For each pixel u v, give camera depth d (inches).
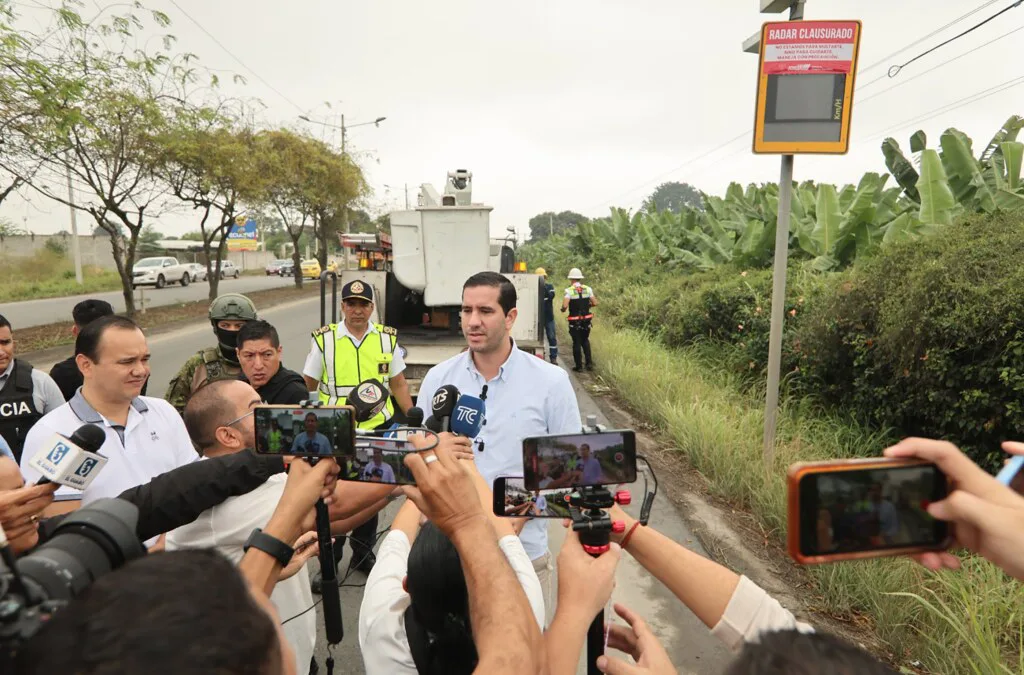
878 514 33.5
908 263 189.8
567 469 44.8
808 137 171.8
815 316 233.0
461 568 43.4
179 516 58.2
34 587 28.0
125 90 513.7
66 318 689.0
